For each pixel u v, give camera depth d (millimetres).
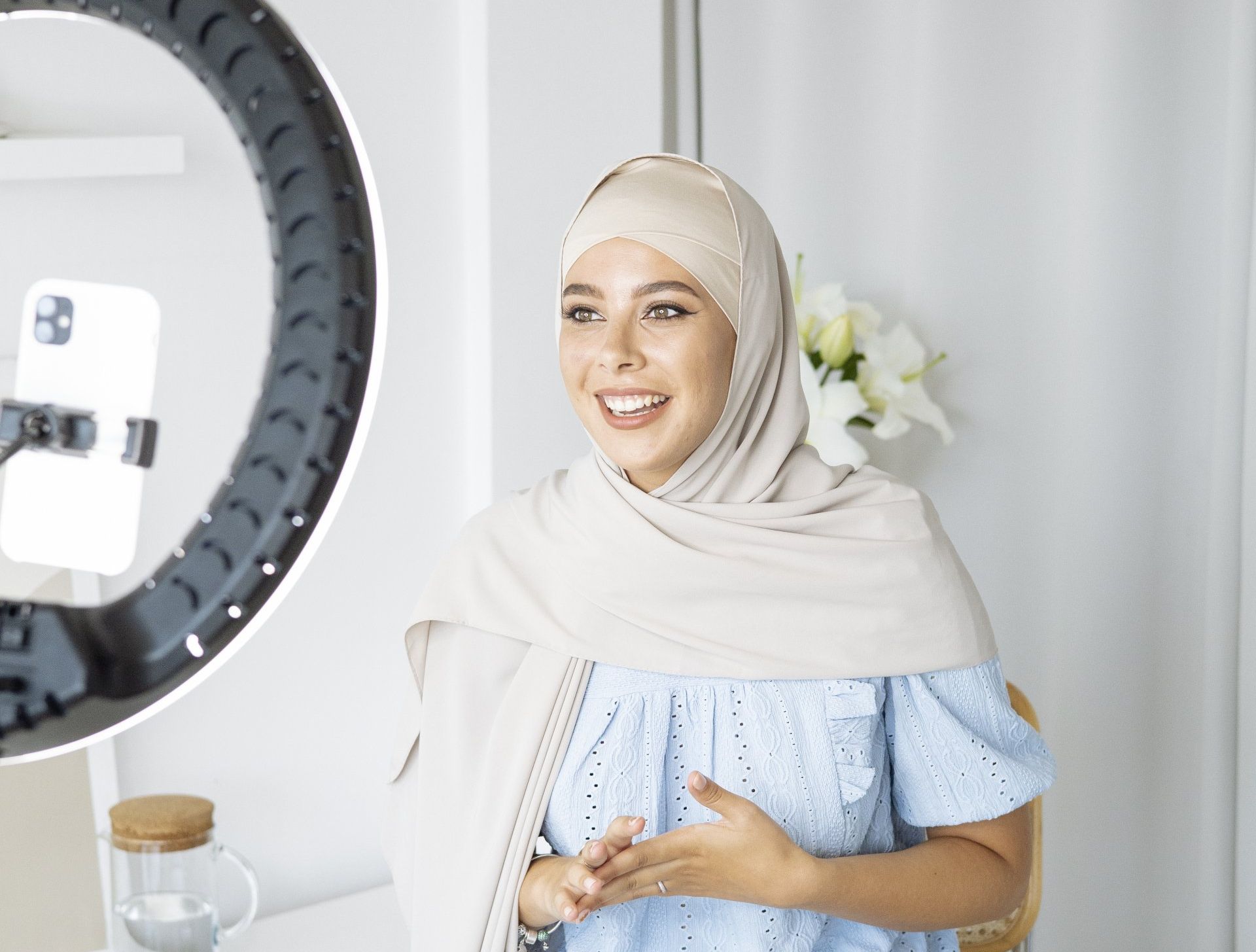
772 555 1131
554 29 1704
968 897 1060
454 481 1800
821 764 1083
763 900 953
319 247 272
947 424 1929
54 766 1503
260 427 271
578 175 1753
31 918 1489
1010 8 1851
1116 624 1828
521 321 1731
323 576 1705
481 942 1083
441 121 1715
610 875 900
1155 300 1757
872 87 2025
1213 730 1731
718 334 1084
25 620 270
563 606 1158
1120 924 1862
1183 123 1719
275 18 279
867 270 2061
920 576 1127
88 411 262
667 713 1107
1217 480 1702
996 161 1886
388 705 1779
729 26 2059
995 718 1140
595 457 1215
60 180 1445
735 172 2102
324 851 1747
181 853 1364
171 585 269
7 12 285
